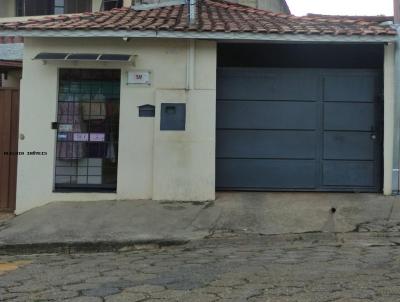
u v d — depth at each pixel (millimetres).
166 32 9305
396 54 9547
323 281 5332
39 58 9492
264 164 10164
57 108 9883
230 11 11750
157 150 9641
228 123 10188
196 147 9633
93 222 8531
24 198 9773
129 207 9266
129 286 5344
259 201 9453
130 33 9336
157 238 7727
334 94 10117
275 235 7855
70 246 7641
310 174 10109
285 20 10602
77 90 9961
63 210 9203
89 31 9352
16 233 8156
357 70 10070
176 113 9680
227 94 10195
